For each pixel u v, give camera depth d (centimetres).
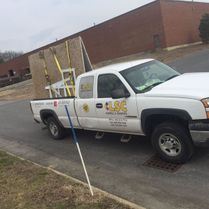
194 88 609
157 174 620
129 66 741
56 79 1077
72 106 844
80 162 766
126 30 4466
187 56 3073
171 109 605
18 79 5612
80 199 564
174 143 634
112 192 587
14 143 1069
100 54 4925
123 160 719
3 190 667
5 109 1961
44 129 1151
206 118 568
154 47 4194
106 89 741
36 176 710
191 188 544
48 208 554
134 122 686
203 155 652
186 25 4416
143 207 515
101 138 894
